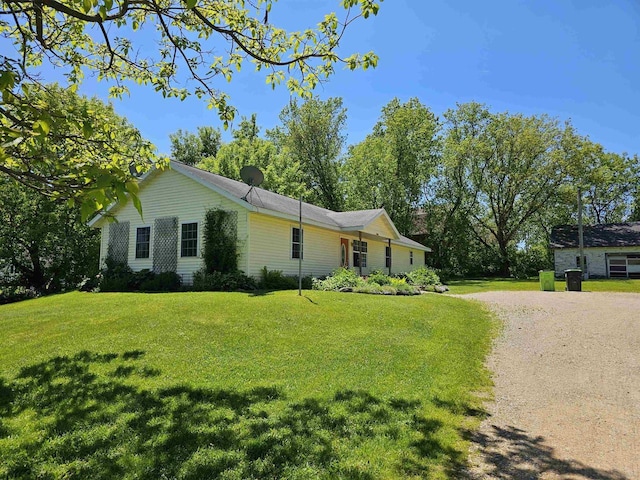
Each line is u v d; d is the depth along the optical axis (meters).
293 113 35.31
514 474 3.21
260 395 4.67
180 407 4.30
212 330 7.45
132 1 3.72
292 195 32.31
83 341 6.91
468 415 4.44
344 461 3.28
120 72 5.48
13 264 20.77
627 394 5.05
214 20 4.91
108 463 3.23
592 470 3.27
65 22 4.90
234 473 3.08
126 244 16.12
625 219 45.97
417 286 18.39
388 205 33.56
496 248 37.25
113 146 4.73
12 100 2.60
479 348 7.36
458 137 37.31
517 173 33.81
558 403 4.82
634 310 10.79
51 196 2.70
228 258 13.62
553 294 15.88
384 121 37.28
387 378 5.38
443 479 3.10
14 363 5.93
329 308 9.66
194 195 14.73
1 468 3.18
